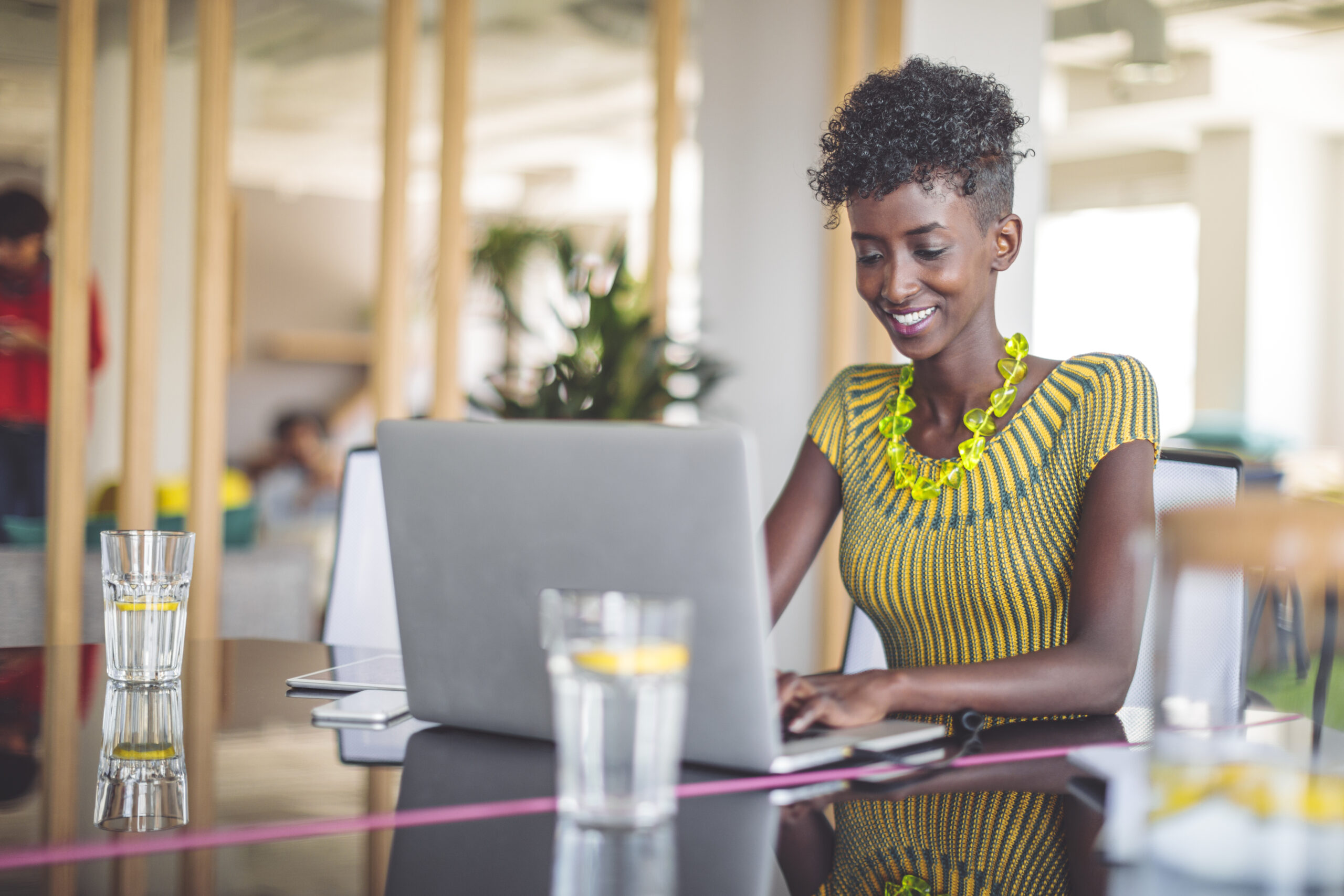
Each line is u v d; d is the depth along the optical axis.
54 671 1.37
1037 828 0.81
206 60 3.00
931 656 1.43
